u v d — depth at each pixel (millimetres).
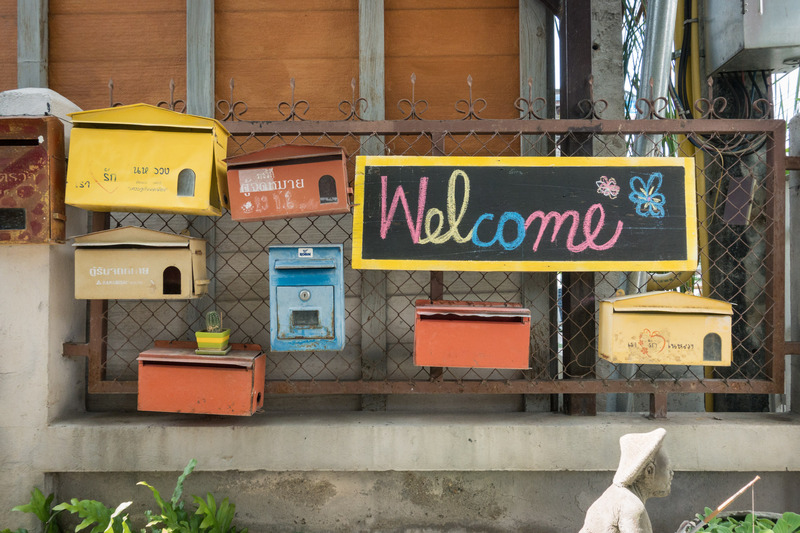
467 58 3146
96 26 3133
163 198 2486
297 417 2816
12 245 2613
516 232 2623
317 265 2520
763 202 3156
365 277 2994
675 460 2633
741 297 3215
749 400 3295
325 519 2768
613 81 3129
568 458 2648
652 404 2766
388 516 2768
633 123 2680
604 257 2623
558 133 2738
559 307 3000
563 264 2623
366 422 2721
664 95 3148
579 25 2836
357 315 3062
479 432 2658
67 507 2322
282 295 2529
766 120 2693
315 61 3139
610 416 2828
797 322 2857
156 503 2736
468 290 3039
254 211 2529
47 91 2604
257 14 3139
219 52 3137
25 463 2643
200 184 2492
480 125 2680
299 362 3053
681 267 2619
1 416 2637
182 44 3133
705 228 3178
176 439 2650
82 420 2750
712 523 2330
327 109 3135
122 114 2494
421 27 3150
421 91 3148
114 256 2541
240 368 2531
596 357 2893
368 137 3006
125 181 2488
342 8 3135
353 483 2766
